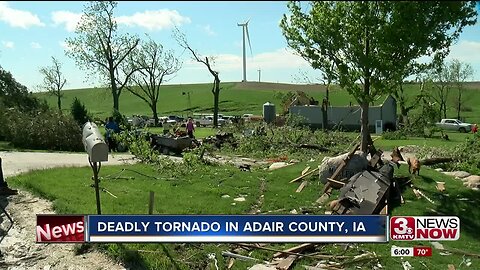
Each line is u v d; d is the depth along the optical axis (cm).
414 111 5366
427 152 2203
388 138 4041
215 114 5684
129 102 11338
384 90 1457
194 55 5531
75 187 1401
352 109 5028
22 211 1177
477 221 1310
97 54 5419
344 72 1481
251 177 1745
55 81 8488
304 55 1565
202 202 1365
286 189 1566
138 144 2045
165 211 1244
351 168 1497
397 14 1254
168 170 1788
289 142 2680
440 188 1530
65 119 2642
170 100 11306
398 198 1443
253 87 12681
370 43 1461
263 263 1025
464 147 2056
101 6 5278
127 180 1587
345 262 1041
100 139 1037
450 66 7131
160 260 977
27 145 2552
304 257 1055
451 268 1034
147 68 6406
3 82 3922
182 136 2603
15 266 938
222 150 2731
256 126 3173
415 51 1367
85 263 953
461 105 8225
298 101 5544
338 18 1428
